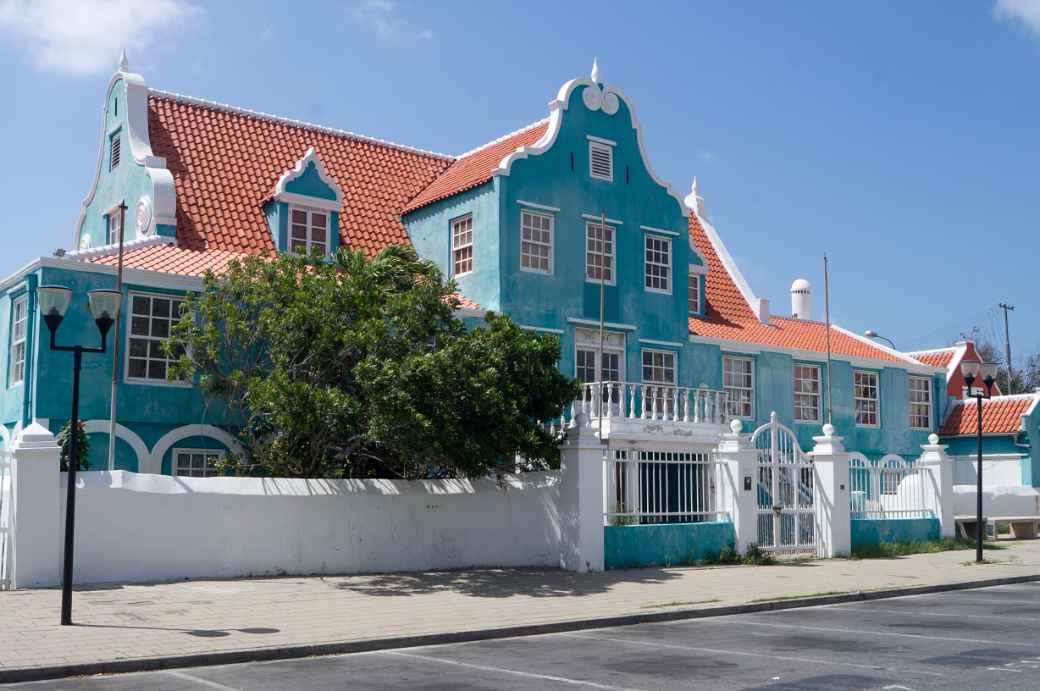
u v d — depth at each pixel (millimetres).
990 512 29594
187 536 16438
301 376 17812
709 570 19078
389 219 27984
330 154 28531
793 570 19484
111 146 26547
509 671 10109
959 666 9984
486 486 19172
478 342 17203
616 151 28297
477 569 18641
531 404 17812
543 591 15984
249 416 19922
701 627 13375
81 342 19422
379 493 18172
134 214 24656
